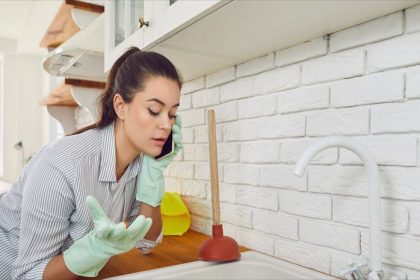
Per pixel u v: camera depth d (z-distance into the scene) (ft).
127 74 2.96
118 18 4.68
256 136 3.87
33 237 2.69
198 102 4.79
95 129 3.20
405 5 2.55
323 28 3.01
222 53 3.76
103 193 3.14
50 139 12.59
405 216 2.57
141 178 3.73
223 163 4.33
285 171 3.51
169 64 2.97
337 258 3.02
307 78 3.31
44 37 7.20
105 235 2.32
